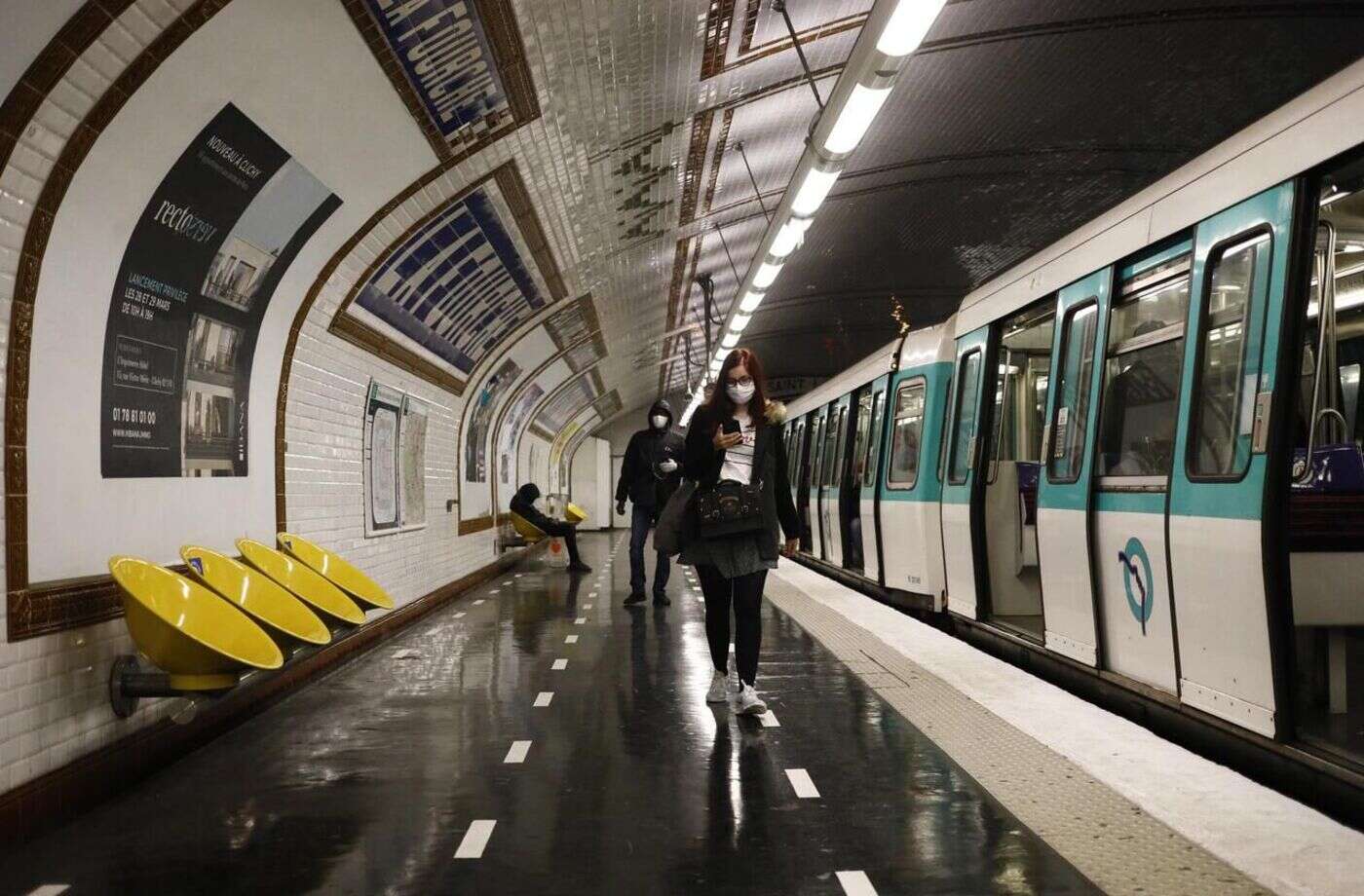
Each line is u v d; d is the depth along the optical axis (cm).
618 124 915
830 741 548
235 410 680
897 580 1126
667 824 420
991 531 878
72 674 455
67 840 411
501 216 998
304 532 819
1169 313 567
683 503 607
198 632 484
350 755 543
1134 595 574
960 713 593
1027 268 795
